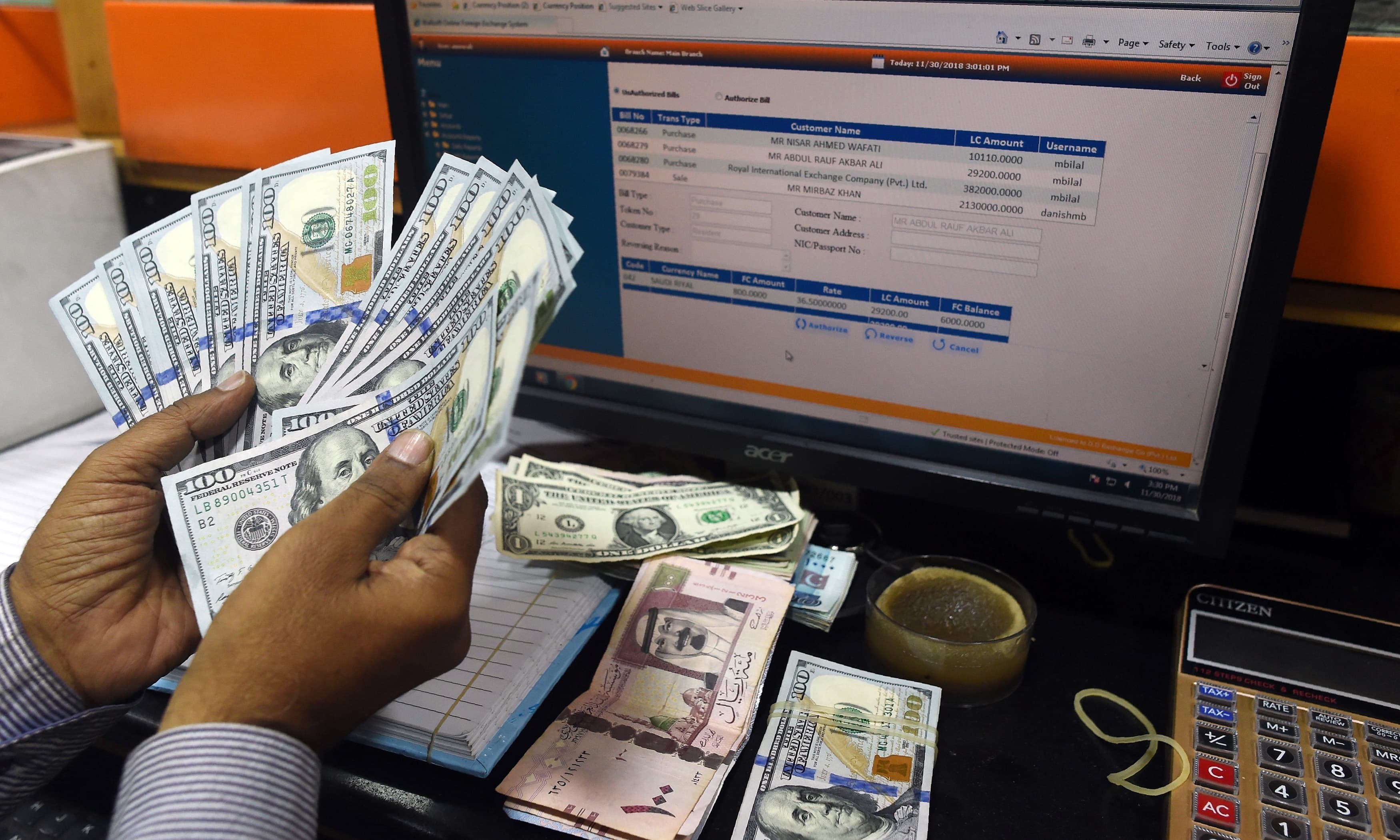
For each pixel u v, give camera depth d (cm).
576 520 70
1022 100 53
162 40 88
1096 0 49
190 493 47
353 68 81
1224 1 47
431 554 44
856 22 55
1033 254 56
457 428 44
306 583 40
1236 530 72
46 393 87
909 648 58
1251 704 54
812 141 59
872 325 63
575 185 68
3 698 47
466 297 49
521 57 65
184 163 94
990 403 62
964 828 50
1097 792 52
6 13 104
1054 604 68
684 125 62
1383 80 54
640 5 60
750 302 66
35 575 47
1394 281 58
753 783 51
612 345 73
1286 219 49
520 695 56
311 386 51
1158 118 50
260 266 53
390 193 53
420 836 50
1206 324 54
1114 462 60
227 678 39
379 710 47
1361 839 47
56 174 84
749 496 73
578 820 48
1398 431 66
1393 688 54
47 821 58
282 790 38
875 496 80
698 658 58
